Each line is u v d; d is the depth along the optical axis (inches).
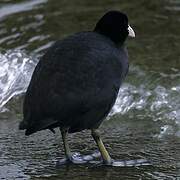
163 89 535.2
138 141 453.1
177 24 689.0
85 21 693.3
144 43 644.7
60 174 391.5
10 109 522.6
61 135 448.5
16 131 472.7
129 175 391.5
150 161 414.9
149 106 512.7
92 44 403.5
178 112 500.7
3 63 571.8
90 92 391.5
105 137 462.3
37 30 674.2
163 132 470.9
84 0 752.3
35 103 382.6
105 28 420.8
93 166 407.2
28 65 572.7
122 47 421.7
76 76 387.9
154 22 693.3
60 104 382.0
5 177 386.0
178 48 631.8
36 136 461.4
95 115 401.4
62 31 671.1
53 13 715.4
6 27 681.6
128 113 506.6
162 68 580.1
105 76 398.6
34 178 384.8
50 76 386.0
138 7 730.8
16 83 551.2
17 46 634.2
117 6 734.5
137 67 579.8
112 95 405.4
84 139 455.5
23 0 741.9
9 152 429.1
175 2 741.3
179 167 404.5
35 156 422.3
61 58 392.2
